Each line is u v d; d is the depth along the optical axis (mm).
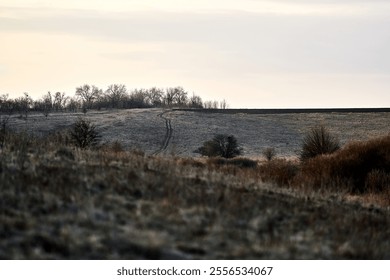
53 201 23953
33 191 25125
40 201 24016
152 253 20484
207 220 24453
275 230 24656
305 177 49500
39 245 20047
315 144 84000
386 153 56531
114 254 20062
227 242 22375
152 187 28297
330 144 83875
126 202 25359
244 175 40125
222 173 36188
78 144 71938
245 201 28734
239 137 189625
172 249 21109
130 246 20719
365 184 50625
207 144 126938
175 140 181375
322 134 84938
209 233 23047
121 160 34500
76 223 22047
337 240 24750
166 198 26453
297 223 26891
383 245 25484
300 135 199500
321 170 55125
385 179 50875
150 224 23047
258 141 183625
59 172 28688
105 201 24984
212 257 20844
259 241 22672
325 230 26234
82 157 34062
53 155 32906
